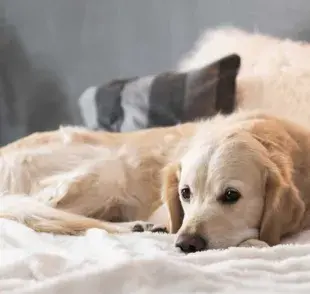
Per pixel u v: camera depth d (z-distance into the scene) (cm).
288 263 125
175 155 207
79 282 111
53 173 208
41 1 357
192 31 299
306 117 207
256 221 154
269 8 266
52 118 366
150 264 114
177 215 175
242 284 113
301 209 154
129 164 209
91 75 346
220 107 230
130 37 327
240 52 246
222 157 154
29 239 159
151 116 242
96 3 337
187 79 239
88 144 217
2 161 211
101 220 198
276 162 156
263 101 223
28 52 369
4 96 382
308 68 218
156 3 313
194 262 130
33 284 115
